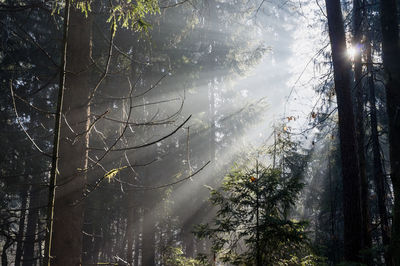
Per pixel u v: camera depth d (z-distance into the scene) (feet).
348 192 25.75
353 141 26.30
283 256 25.18
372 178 45.42
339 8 27.66
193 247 63.72
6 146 41.06
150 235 56.34
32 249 60.75
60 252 17.43
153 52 45.01
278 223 23.90
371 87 34.35
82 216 18.37
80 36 20.03
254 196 26.37
